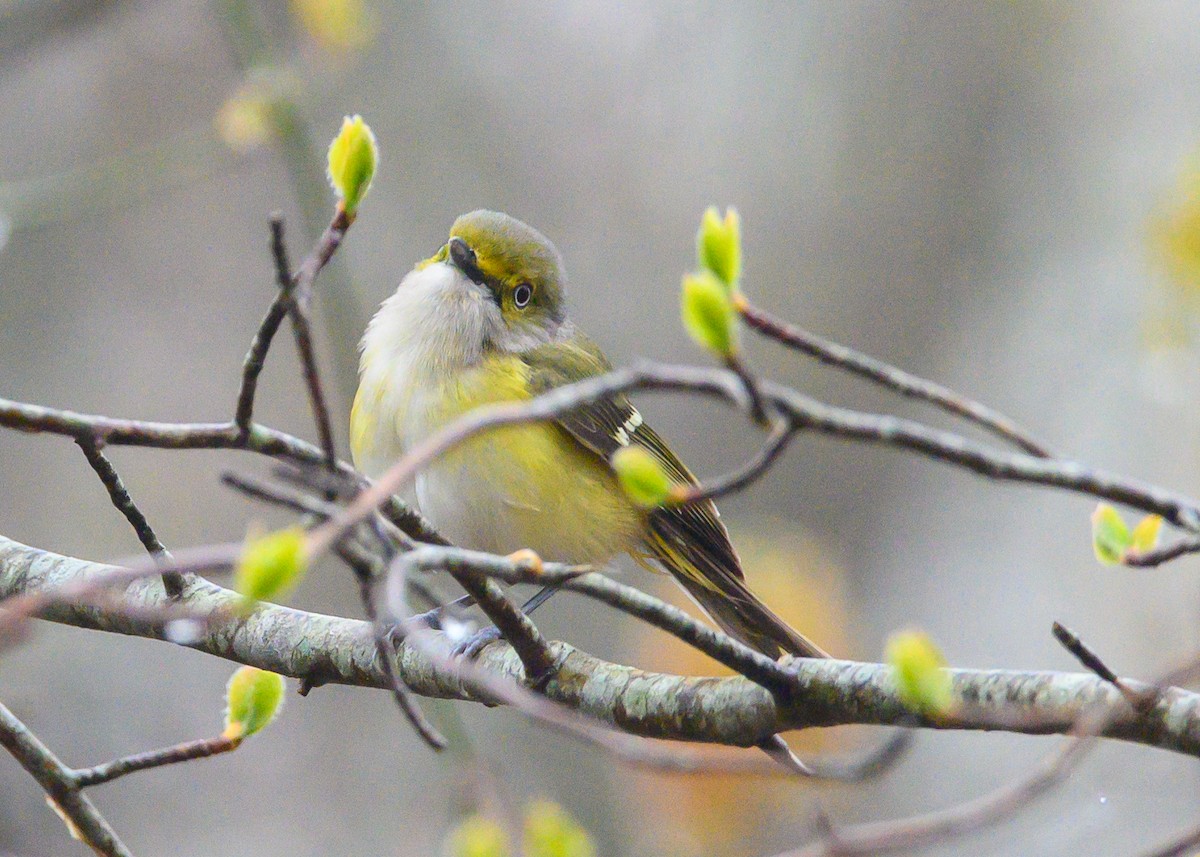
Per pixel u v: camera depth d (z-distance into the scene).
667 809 10.67
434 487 7.30
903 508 13.97
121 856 4.98
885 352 14.57
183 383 13.43
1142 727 4.49
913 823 4.12
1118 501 3.93
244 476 3.76
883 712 4.84
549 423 7.43
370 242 13.97
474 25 14.98
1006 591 12.75
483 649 5.88
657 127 15.02
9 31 11.27
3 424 4.42
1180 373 11.92
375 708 12.42
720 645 4.70
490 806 4.77
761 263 14.79
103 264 13.84
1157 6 14.24
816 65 15.29
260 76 9.79
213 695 11.95
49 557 5.90
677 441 14.26
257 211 14.22
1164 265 11.59
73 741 11.47
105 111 14.34
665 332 14.32
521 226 7.98
